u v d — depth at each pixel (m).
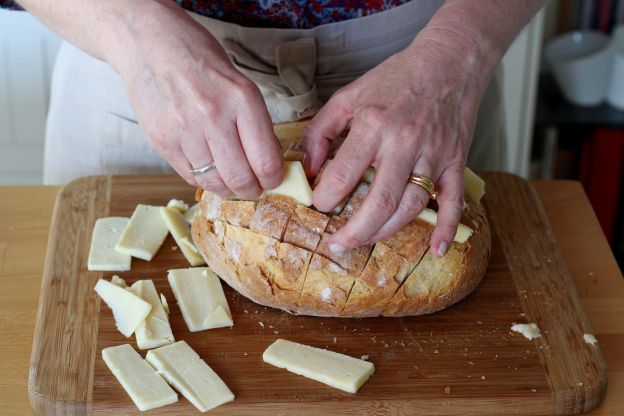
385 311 1.12
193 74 0.96
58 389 1.01
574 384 1.04
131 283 1.19
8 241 1.29
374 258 1.09
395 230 1.03
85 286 1.17
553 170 2.32
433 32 1.11
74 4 1.04
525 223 1.33
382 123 1.00
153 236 1.26
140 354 1.08
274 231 1.08
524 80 2.07
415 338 1.11
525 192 1.40
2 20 1.94
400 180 1.00
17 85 2.06
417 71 1.06
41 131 2.16
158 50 0.98
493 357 1.08
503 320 1.15
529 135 2.19
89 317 1.12
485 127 1.55
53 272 1.19
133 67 1.00
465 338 1.11
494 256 1.26
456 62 1.08
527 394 1.03
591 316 1.19
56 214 1.30
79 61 1.46
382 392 1.03
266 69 1.31
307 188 1.05
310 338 1.11
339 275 1.08
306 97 1.32
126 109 1.45
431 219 1.09
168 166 1.51
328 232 1.07
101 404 1.00
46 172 1.63
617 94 2.17
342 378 1.03
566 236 1.36
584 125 2.19
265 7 1.26
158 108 0.98
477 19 1.13
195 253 1.23
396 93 1.03
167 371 1.03
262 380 1.04
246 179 0.98
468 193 1.21
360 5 1.28
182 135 0.98
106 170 1.53
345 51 1.32
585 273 1.28
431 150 1.02
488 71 1.11
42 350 1.06
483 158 1.59
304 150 1.08
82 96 1.48
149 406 1.00
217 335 1.11
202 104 0.95
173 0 1.14
